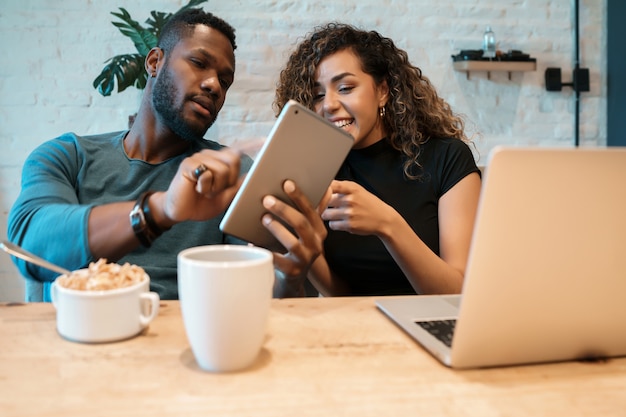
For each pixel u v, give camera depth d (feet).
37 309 2.82
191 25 4.42
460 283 4.03
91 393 1.89
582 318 2.07
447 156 4.69
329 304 2.93
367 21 8.79
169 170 4.54
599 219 1.94
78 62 8.27
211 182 2.97
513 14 9.06
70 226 3.37
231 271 1.96
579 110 9.31
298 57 4.89
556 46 9.19
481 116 9.11
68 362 2.14
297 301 2.98
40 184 3.96
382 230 3.74
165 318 2.68
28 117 8.26
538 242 1.92
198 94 4.36
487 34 8.73
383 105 4.84
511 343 2.08
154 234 3.22
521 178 1.84
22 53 8.16
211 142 4.93
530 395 1.92
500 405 1.85
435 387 1.97
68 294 2.33
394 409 1.81
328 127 2.69
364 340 2.40
